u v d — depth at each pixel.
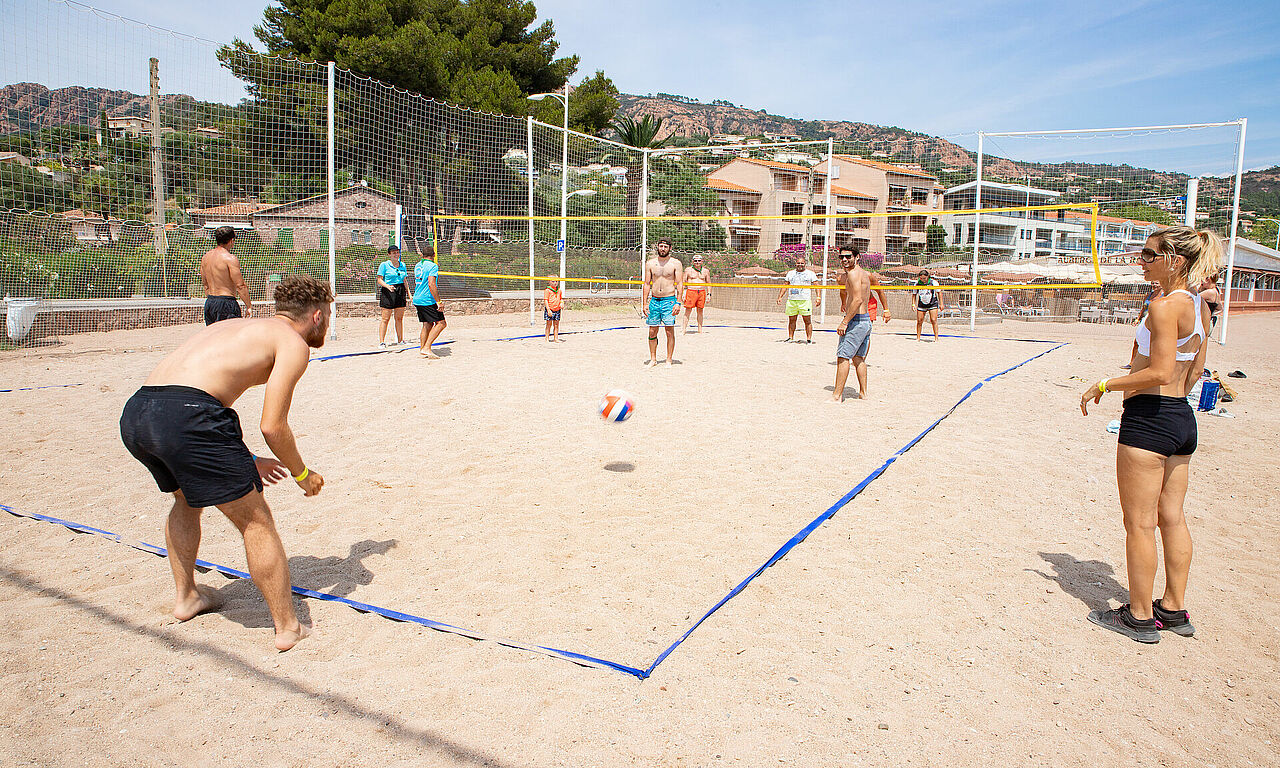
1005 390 8.00
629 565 3.33
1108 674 2.58
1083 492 4.53
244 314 7.66
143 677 2.44
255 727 2.18
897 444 5.52
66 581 3.14
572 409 6.58
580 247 21.61
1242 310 28.50
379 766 2.02
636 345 11.78
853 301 7.01
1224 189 14.41
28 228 13.21
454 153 18.44
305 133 15.59
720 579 3.19
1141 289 24.59
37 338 11.22
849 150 39.00
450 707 2.29
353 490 4.34
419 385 7.57
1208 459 5.38
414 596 3.03
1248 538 3.87
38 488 4.27
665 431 5.84
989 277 24.12
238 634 2.74
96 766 2.00
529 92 25.03
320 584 3.13
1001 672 2.55
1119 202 15.67
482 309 18.14
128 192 14.76
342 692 2.37
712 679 2.44
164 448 2.42
